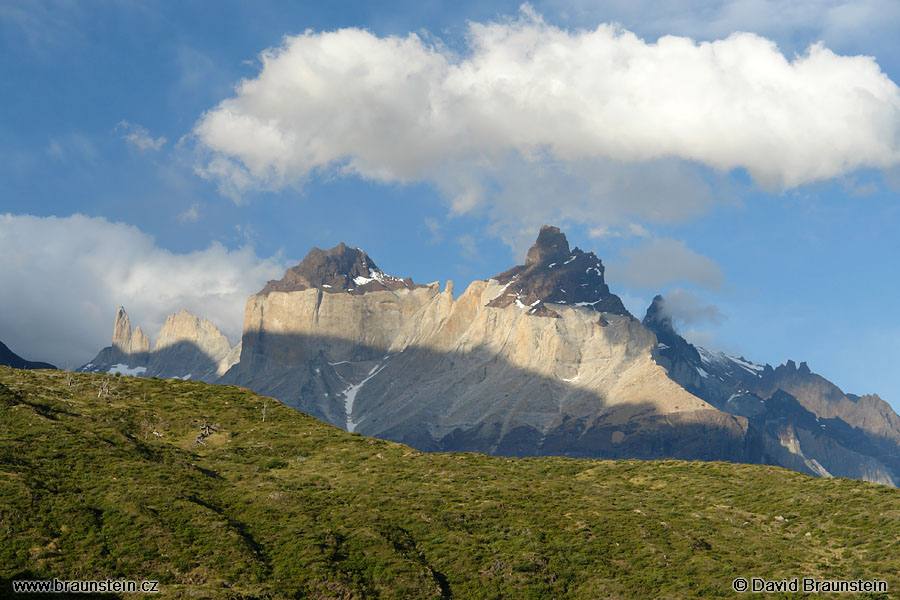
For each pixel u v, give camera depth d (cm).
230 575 9569
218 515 10744
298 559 9988
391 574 9975
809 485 13212
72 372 16662
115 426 13975
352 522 11075
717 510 12506
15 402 13625
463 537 10950
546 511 11931
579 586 10112
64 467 11606
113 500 10675
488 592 9912
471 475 13462
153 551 9800
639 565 10400
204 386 17050
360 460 14012
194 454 13512
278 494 11675
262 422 15575
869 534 10994
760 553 10725
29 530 9756
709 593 9700
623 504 12338
